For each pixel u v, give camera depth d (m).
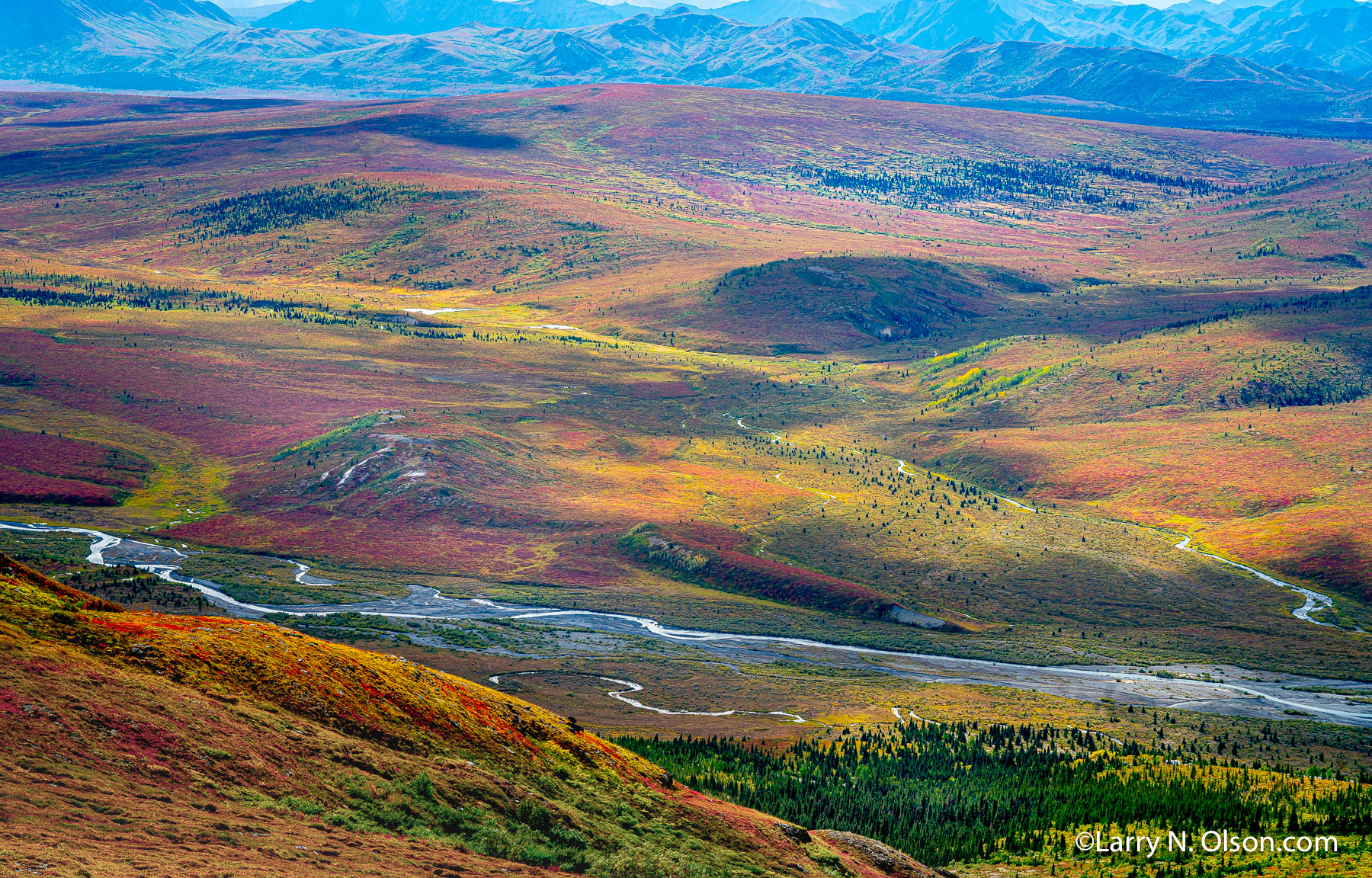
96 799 31.02
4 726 32.31
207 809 33.28
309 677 45.00
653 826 46.47
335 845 34.00
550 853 39.91
